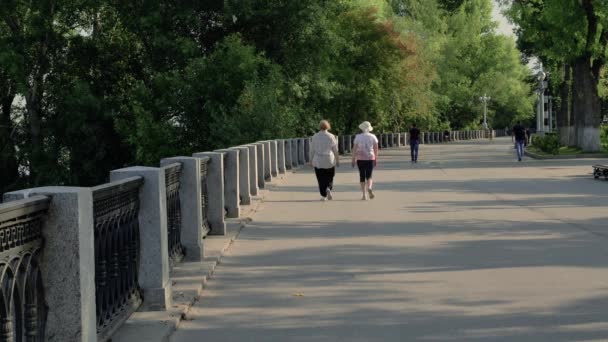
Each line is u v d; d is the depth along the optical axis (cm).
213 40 10719
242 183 4112
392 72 13750
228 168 3478
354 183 5703
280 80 9731
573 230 2967
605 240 2695
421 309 1680
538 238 2756
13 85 10731
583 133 9775
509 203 4056
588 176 6147
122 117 10025
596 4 9094
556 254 2395
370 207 3947
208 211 2919
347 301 1773
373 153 4397
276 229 3123
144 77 10781
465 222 3250
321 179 4378
